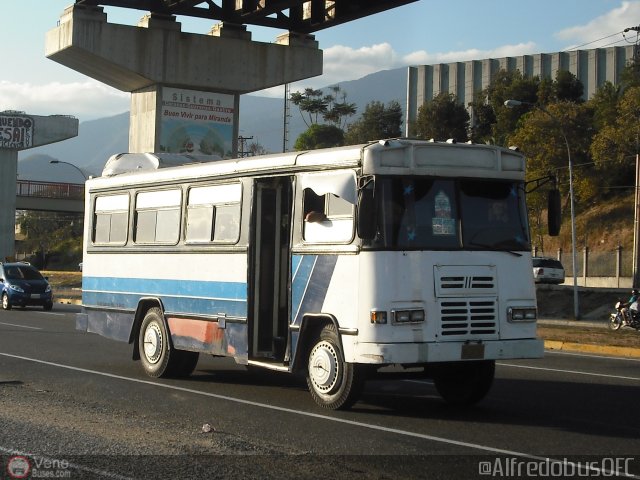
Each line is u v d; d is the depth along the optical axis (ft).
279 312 39.01
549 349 68.90
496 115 224.53
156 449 27.78
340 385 34.60
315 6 95.30
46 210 260.62
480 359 33.50
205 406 36.11
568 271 179.22
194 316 42.34
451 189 34.50
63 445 28.25
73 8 88.43
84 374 45.65
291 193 37.22
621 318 83.15
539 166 187.01
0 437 29.35
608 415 35.01
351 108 304.50
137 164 50.65
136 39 91.50
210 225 41.75
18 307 108.88
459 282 33.76
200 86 95.20
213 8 94.99
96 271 50.44
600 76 246.27
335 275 34.42
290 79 98.99
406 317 32.65
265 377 45.75
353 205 33.96
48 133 230.07
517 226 35.68
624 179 194.70
